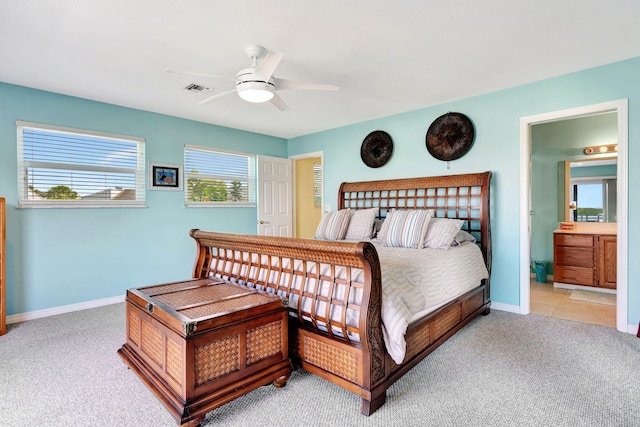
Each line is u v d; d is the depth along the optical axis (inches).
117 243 152.6
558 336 110.0
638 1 76.7
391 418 68.4
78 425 66.6
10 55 101.2
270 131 208.2
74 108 139.6
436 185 150.9
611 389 77.9
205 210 185.0
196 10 78.6
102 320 127.9
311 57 104.6
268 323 77.2
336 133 198.7
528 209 133.3
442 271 102.8
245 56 103.0
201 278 104.6
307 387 80.8
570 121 185.9
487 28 88.4
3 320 113.7
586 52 103.2
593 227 186.2
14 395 76.9
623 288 111.9
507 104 134.7
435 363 92.0
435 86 131.2
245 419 68.6
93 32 88.0
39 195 133.4
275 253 88.4
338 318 74.5
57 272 136.5
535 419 67.4
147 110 160.4
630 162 109.0
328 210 204.4
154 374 74.0
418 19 83.7
